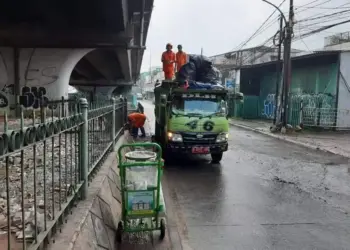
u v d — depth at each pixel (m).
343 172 10.07
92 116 5.62
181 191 7.74
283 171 10.03
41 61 18.25
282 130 19.88
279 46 22.06
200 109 10.22
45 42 17.06
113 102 8.95
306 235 5.42
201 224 5.80
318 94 22.62
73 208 4.33
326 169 10.46
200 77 11.74
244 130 22.73
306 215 6.32
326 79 22.41
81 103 4.74
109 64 30.88
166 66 14.08
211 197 7.32
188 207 6.66
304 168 10.53
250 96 32.28
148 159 4.80
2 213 4.20
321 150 14.23
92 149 5.92
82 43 17.34
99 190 5.22
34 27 16.80
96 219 4.44
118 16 14.86
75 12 14.57
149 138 14.88
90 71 37.47
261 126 24.67
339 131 21.11
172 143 9.94
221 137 10.13
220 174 9.45
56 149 8.43
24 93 18.16
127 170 4.73
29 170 6.55
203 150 10.00
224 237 5.29
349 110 21.36
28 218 3.95
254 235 5.38
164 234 4.92
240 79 32.50
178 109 10.15
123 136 12.39
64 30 16.97
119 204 5.95
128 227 4.73
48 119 3.49
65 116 3.96
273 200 7.19
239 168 10.30
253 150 13.93
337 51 20.78
